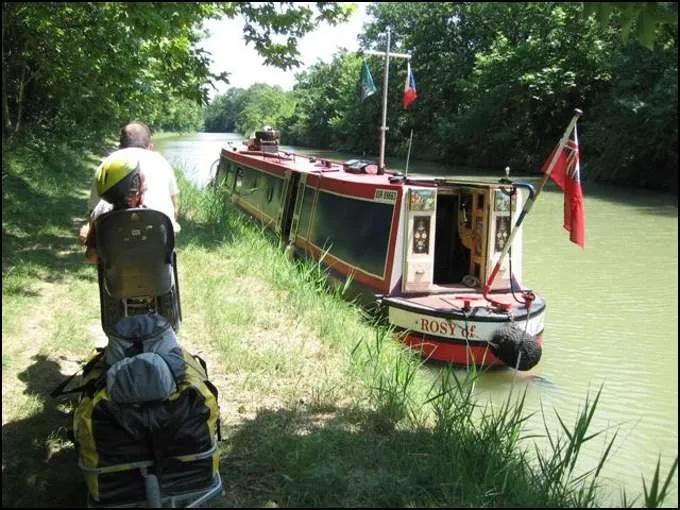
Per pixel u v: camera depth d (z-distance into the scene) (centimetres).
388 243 796
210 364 584
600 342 801
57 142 1925
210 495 359
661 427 590
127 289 429
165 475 349
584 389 674
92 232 454
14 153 1434
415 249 780
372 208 849
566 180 677
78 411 368
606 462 531
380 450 439
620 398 652
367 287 826
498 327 717
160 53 1091
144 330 401
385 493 380
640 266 1205
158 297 461
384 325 773
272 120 8019
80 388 397
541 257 1280
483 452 444
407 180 855
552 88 3303
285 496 374
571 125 671
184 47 1080
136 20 516
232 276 880
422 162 4491
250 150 1664
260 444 434
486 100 3644
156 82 1393
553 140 3516
